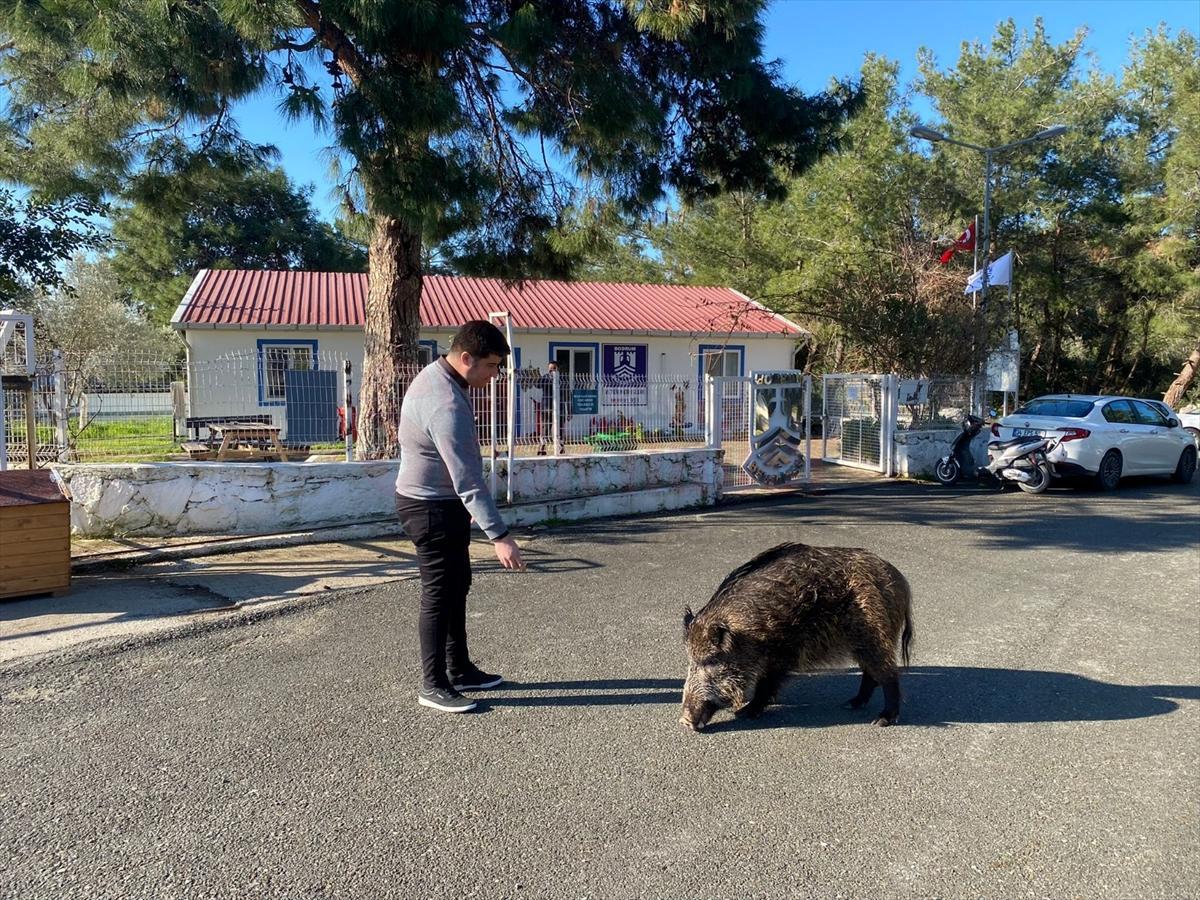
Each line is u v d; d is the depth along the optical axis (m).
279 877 2.89
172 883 2.85
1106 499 12.23
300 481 8.52
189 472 8.08
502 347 4.10
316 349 18.22
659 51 9.64
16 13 7.22
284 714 4.26
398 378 9.98
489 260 10.21
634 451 11.05
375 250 9.98
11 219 14.52
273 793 3.47
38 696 4.45
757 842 3.16
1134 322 28.31
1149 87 26.66
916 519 10.31
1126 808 3.45
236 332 17.81
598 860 3.03
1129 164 25.62
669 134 10.43
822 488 13.15
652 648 5.32
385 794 3.47
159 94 7.93
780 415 13.06
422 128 7.68
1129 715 4.40
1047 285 26.25
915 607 6.39
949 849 3.13
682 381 12.07
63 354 9.12
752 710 4.31
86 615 5.77
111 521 7.90
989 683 4.85
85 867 2.93
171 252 31.19
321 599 6.30
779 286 22.27
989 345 16.61
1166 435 13.91
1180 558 8.13
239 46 7.74
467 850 3.08
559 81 8.98
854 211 22.81
